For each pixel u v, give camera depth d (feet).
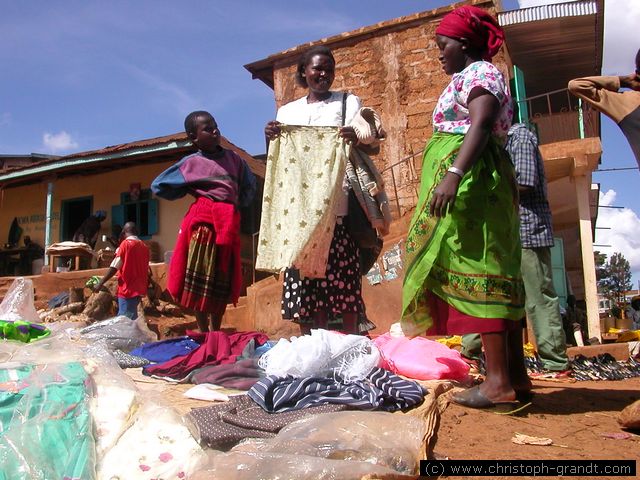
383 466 6.48
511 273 9.59
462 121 9.84
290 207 12.96
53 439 6.58
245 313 34.99
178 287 15.46
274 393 9.21
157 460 6.52
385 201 13.83
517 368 10.87
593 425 9.39
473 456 7.62
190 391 10.37
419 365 12.03
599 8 37.50
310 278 13.29
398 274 29.63
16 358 9.05
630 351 20.06
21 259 52.44
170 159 46.44
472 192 9.43
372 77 45.39
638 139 10.42
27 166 47.39
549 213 15.69
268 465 6.21
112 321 19.93
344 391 9.49
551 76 48.55
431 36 44.16
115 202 50.21
